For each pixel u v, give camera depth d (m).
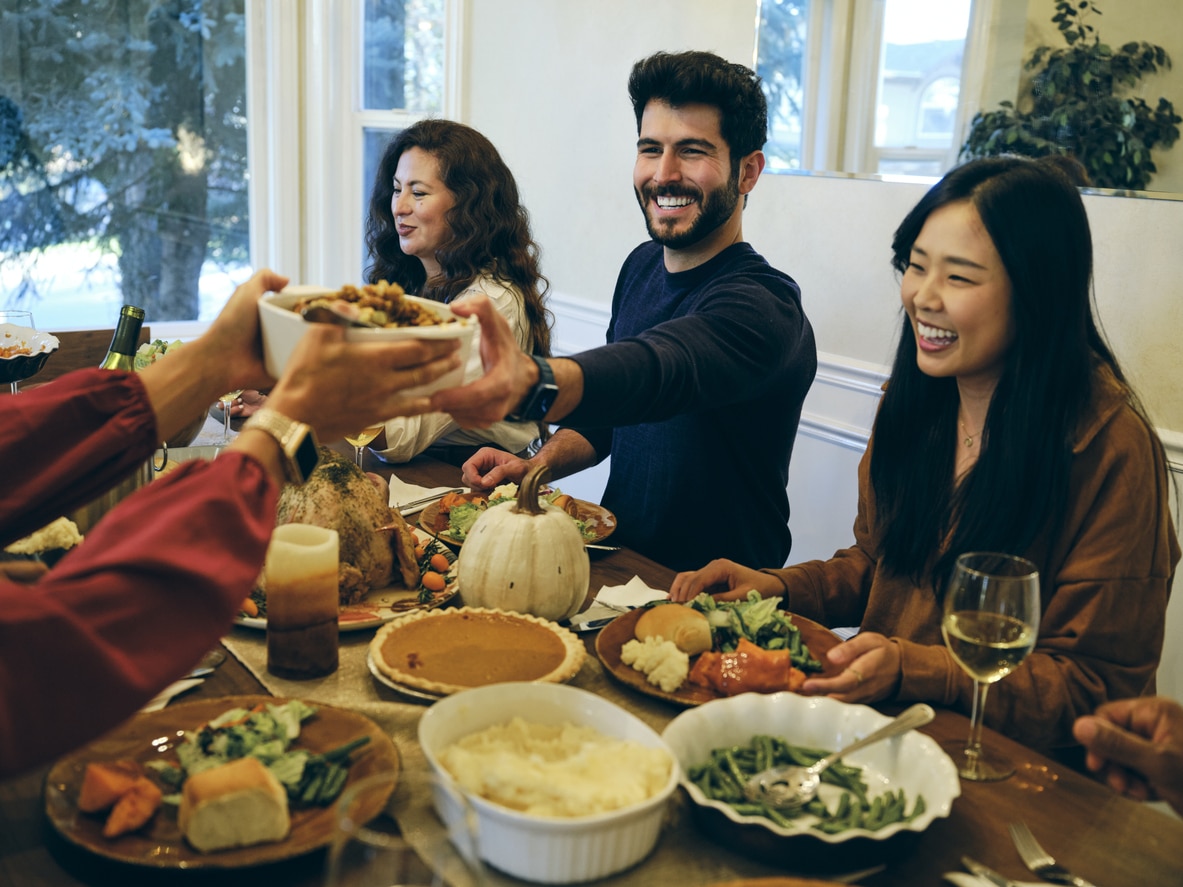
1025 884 0.86
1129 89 2.04
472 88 4.08
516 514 1.35
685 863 0.88
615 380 1.33
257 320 1.05
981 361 1.36
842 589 1.55
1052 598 1.34
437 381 0.96
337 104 4.21
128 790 0.86
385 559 1.39
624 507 2.11
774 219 2.91
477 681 1.12
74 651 0.67
